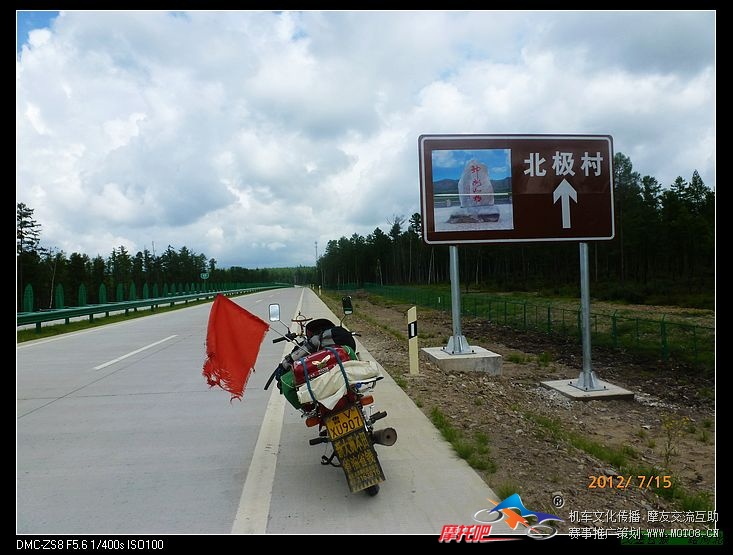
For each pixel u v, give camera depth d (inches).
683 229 1857.8
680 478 227.9
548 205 393.1
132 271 3058.6
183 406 295.7
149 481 185.8
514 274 2716.5
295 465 200.2
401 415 264.5
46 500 170.2
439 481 180.2
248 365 193.9
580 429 308.8
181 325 844.6
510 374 485.1
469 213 393.7
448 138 395.5
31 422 263.7
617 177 2033.7
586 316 393.7
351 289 3346.5
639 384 457.1
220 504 165.9
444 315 1127.0
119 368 424.5
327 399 162.1
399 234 3631.9
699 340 639.1
